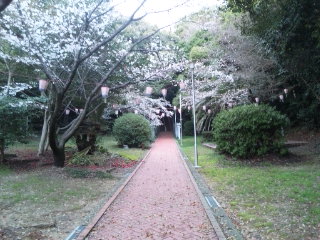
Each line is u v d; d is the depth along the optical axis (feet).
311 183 27.58
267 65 58.80
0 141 41.06
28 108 40.81
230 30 61.52
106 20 35.32
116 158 49.26
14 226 18.72
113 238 16.98
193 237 16.94
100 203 24.08
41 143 50.78
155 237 17.02
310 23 32.04
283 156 42.14
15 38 31.22
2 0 11.06
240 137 42.42
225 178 32.63
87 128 48.21
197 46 74.49
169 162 49.34
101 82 36.45
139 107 74.64
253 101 66.44
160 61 42.75
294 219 19.04
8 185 29.53
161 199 25.38
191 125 114.62
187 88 70.28
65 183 31.24
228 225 18.53
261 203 22.90
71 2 32.99
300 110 64.69
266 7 35.29
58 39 35.70
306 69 43.11
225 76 62.69
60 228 18.66
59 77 38.06
